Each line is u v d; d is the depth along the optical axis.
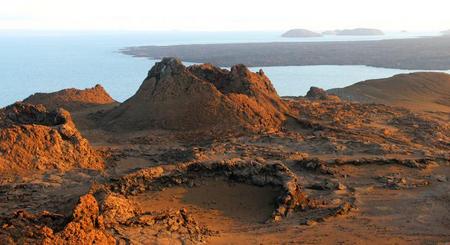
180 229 30.14
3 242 22.11
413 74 140.88
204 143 64.12
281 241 30.84
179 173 43.59
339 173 49.03
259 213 37.72
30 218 26.81
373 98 120.38
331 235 32.47
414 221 36.28
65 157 50.47
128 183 42.03
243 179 42.59
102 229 27.00
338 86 197.62
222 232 32.56
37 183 44.44
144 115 74.50
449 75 143.25
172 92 77.06
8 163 47.09
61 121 59.97
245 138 64.88
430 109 109.81
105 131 72.31
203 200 39.94
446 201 41.72
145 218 29.89
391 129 78.06
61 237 23.16
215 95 75.88
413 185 45.75
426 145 69.50
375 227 34.56
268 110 78.94
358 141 62.25
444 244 29.59
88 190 41.00
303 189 44.22
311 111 85.19
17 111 63.38
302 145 61.19
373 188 45.22
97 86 102.06
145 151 59.94
